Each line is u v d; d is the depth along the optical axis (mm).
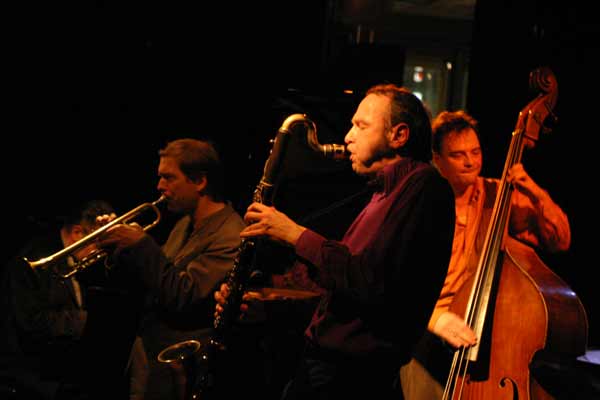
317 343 1943
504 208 2402
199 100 4336
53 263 2730
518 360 2217
